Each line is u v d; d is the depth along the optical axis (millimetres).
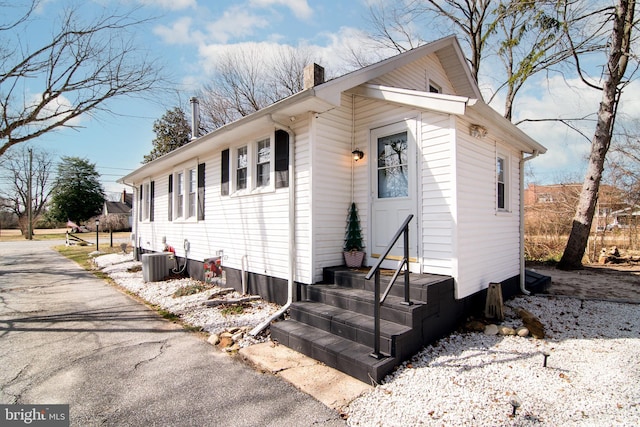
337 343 3439
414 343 3402
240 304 5484
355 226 5215
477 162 4801
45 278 8961
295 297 4984
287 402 2668
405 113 4730
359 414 2459
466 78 8469
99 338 4223
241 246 6305
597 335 4035
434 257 4363
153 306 5812
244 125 5395
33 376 3184
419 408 2488
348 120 5383
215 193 7211
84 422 2434
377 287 3100
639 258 10008
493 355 3422
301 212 4949
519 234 6371
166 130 21484
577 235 9102
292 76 18141
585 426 2270
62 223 37625
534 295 6086
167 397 2781
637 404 2539
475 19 11719
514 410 2355
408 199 4668
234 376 3148
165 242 9750
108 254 14695
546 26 9305
